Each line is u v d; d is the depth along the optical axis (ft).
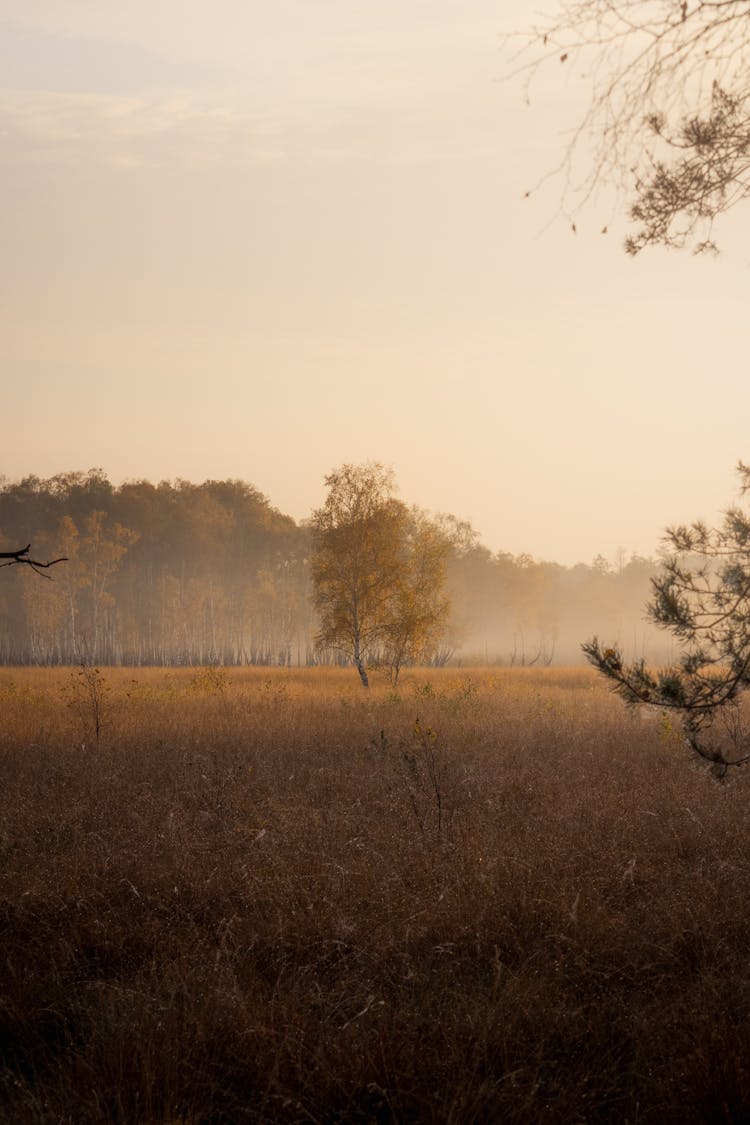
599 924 23.44
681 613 22.34
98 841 32.58
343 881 27.09
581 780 43.68
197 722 75.00
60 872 28.53
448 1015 18.88
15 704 92.79
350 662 315.17
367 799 40.06
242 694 103.65
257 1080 16.90
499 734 64.28
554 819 34.30
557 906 24.48
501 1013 18.79
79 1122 15.74
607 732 65.16
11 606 412.36
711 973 20.58
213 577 456.45
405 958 21.83
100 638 390.01
